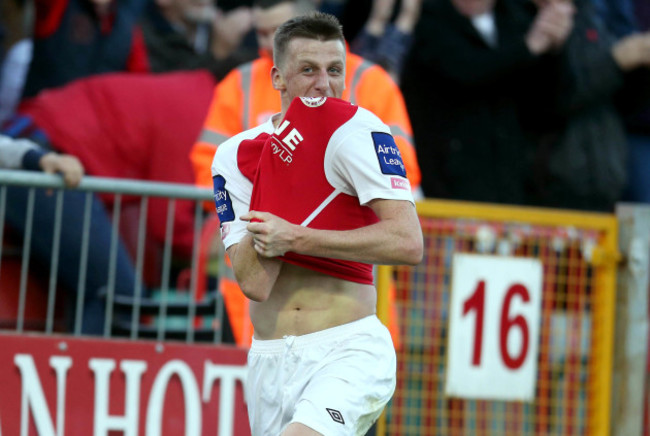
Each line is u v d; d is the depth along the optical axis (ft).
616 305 67.31
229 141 45.88
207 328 62.08
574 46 82.53
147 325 64.54
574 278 66.23
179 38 82.89
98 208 65.77
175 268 70.18
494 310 64.13
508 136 79.82
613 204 84.12
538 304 65.00
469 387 63.62
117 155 71.97
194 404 59.21
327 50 43.09
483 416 64.39
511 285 64.39
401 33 79.71
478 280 63.87
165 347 59.06
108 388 58.29
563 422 66.03
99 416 58.08
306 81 43.11
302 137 42.60
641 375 67.00
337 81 43.50
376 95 62.03
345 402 42.09
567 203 82.79
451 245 63.72
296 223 42.70
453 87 78.84
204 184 62.95
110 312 60.85
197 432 59.16
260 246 41.73
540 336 65.41
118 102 72.38
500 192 79.10
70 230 64.18
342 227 42.70
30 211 60.08
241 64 78.48
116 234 61.16
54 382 57.72
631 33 91.30
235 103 63.52
